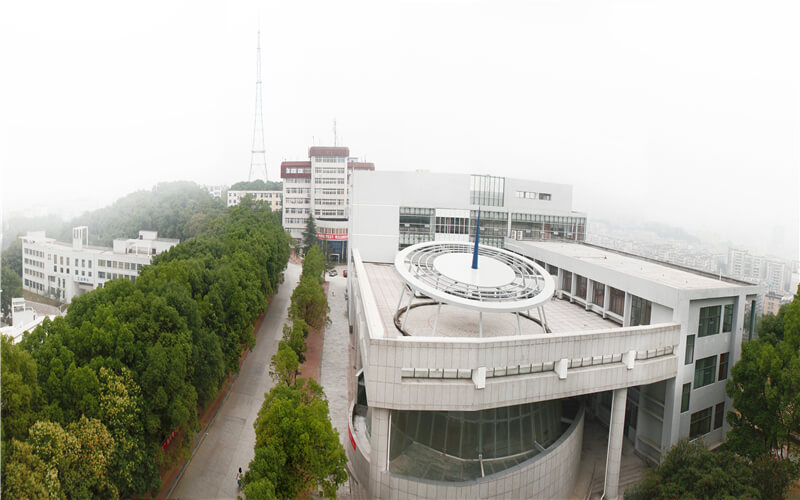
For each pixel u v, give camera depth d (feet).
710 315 125.70
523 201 231.30
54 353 96.32
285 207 520.42
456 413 107.86
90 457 84.02
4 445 74.18
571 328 133.08
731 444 110.32
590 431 142.41
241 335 163.22
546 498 105.50
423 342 96.27
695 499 90.22
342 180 504.84
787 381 98.94
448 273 125.08
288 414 96.48
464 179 219.82
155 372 102.01
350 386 171.22
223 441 135.44
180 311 124.36
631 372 111.96
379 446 99.35
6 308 302.25
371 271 199.93
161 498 109.29
